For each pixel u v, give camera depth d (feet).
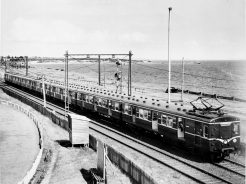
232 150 70.44
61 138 99.14
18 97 204.03
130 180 59.77
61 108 163.43
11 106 174.50
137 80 375.04
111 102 119.03
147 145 84.33
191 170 64.08
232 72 521.65
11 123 127.65
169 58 108.58
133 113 103.14
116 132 102.42
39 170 68.44
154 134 95.45
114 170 65.72
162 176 61.00
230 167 65.26
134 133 102.78
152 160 71.51
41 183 60.85
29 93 237.04
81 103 148.56
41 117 136.56
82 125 86.28
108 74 507.30
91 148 86.58
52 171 68.18
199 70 629.10
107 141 90.89
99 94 131.34
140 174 56.39
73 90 157.99
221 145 68.95
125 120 108.78
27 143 95.86
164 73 554.87
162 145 85.97
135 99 105.29
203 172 62.64
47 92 197.88
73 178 63.82
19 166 74.84
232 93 213.05
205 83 326.85
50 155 80.02
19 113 151.74
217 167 65.77
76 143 86.07
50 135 103.91
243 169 63.46
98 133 102.17
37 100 200.03
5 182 64.69
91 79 361.10
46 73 470.39
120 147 83.66
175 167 65.82
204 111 74.64
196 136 73.05
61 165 71.92
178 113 79.71
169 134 83.82
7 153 85.76
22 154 84.58
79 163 72.84
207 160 71.41
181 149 81.61
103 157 59.41
